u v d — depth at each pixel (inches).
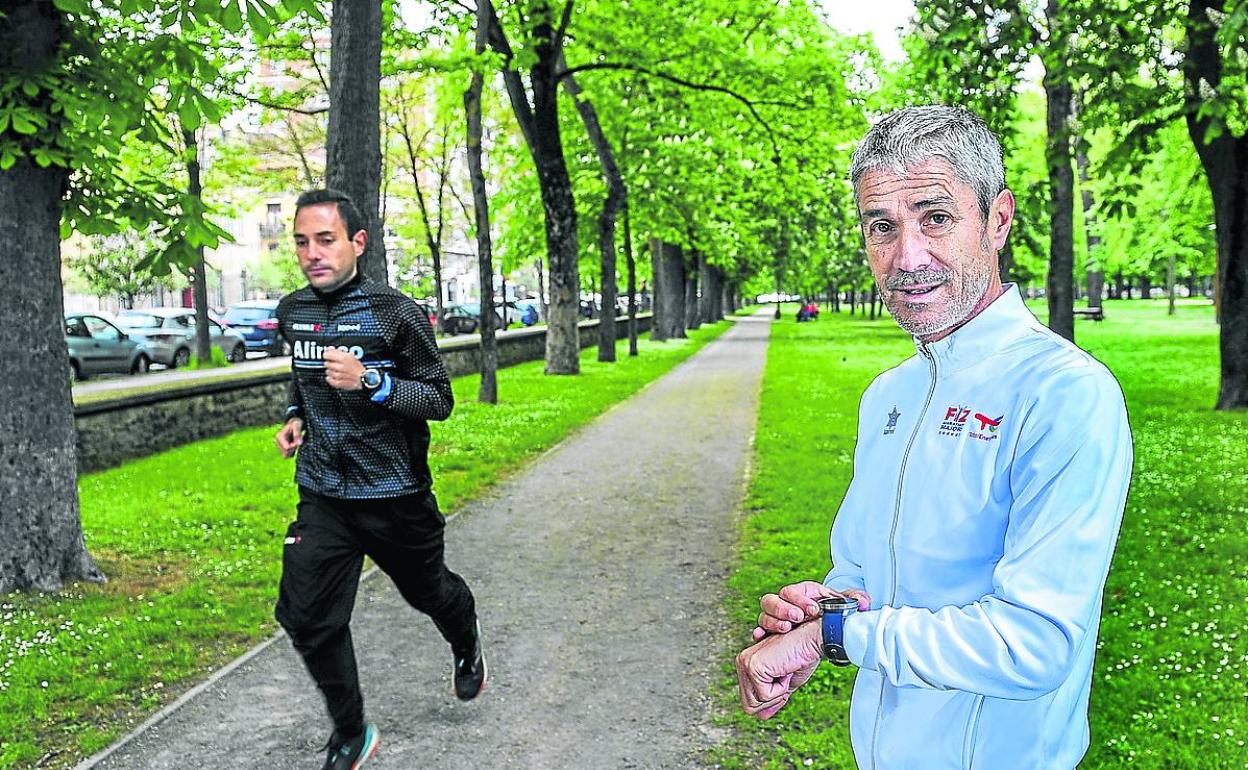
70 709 179.2
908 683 55.5
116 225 265.6
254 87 603.2
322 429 147.3
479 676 176.9
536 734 169.5
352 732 150.9
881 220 61.5
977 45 474.3
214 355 1059.3
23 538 249.6
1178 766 147.6
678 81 828.6
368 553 152.9
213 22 245.0
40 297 250.7
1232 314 555.8
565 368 910.4
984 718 59.6
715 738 165.0
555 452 477.1
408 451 149.7
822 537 293.1
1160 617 213.6
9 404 247.8
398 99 1273.4
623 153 1127.0
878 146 61.2
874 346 1318.9
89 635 215.5
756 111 871.1
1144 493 338.3
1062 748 59.0
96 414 440.8
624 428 556.7
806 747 157.6
